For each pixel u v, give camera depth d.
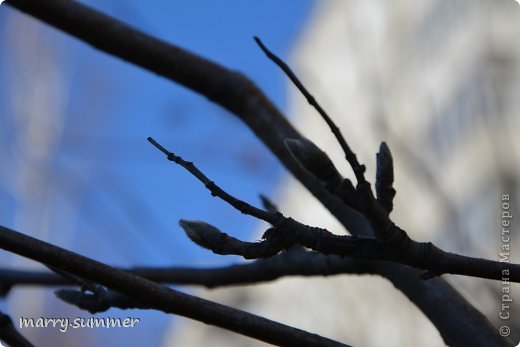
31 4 3.71
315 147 2.27
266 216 2.25
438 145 10.76
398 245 2.25
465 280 4.43
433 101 11.07
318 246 2.26
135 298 2.28
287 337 2.31
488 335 3.16
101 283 2.26
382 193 2.30
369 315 10.39
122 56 3.85
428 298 3.26
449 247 7.59
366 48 6.71
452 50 10.91
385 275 3.36
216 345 13.05
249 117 3.88
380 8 12.43
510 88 9.52
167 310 2.30
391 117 11.73
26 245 2.21
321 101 8.83
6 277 4.09
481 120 9.49
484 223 8.04
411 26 11.98
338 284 10.88
